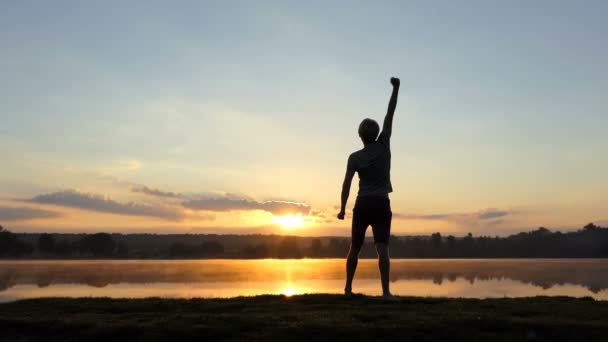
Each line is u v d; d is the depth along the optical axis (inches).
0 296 1542.8
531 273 3909.9
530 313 305.4
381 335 258.8
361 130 367.6
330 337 257.6
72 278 2832.2
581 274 3745.1
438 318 282.2
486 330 269.1
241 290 1734.7
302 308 333.1
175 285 2139.5
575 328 265.4
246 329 272.2
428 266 5590.6
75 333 276.8
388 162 364.2
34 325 286.5
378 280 2637.8
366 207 357.7
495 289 1996.8
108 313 335.3
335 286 2006.6
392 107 371.6
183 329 268.5
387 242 359.6
